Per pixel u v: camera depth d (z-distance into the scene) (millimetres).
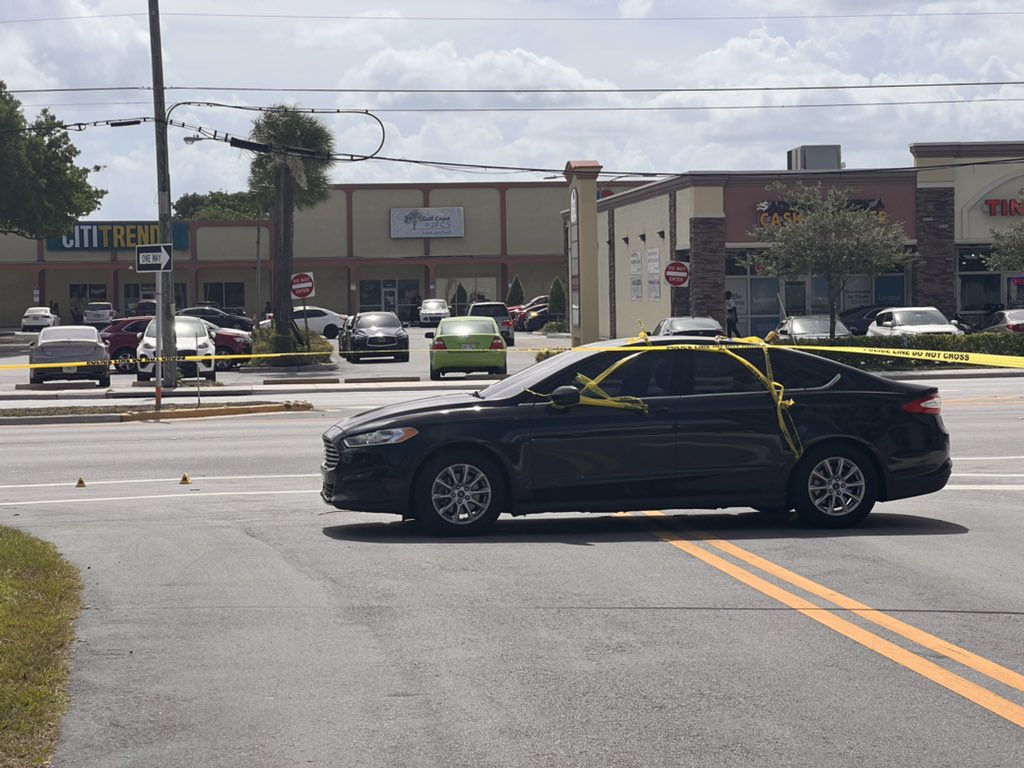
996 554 10031
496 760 5535
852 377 11523
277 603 8539
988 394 26609
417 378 34281
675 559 9914
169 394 30391
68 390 32625
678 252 47469
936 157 46125
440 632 7730
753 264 43031
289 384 33250
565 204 83250
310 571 9609
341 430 11359
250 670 6957
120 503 13492
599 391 11195
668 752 5605
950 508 12500
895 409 11406
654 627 7777
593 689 6547
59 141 68312
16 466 17031
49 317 74688
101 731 5957
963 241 46500
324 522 12047
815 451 11305
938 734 5805
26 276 81875
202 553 10391
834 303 41875
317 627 7879
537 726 5977
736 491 11234
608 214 58812
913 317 37500
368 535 11266
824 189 45688
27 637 7305
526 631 7723
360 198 81750
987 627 7707
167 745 5770
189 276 81125
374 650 7344
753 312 46188
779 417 11219
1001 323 39656
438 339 34125
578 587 8922
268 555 10281
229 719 6129
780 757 5527
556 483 11062
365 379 34094
